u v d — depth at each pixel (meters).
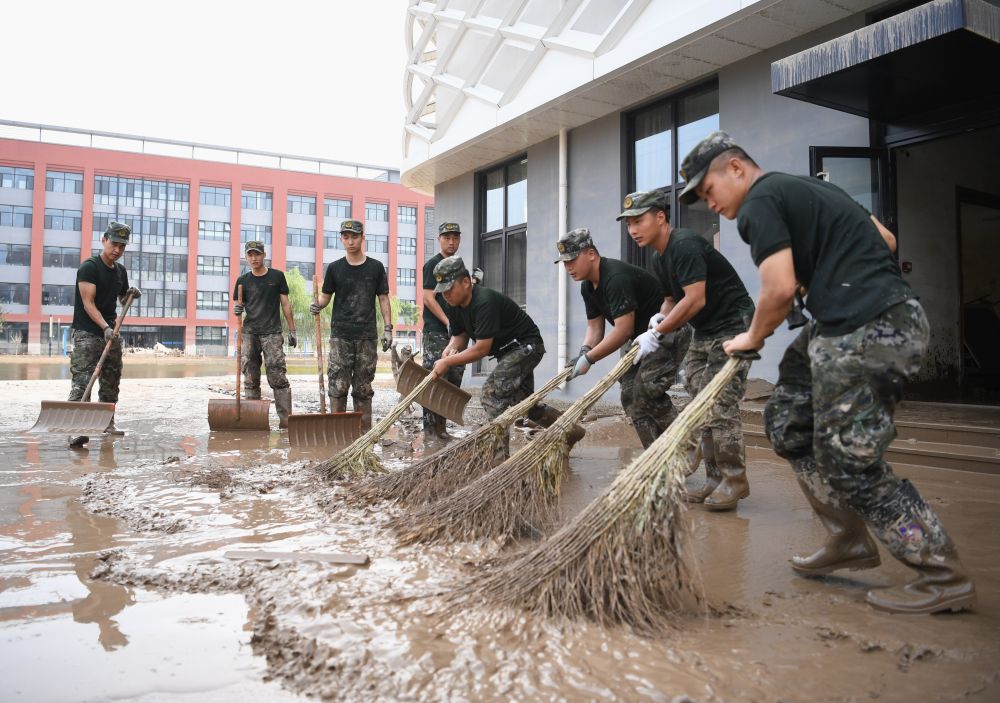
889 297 2.18
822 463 2.29
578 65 8.66
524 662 1.84
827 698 1.68
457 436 6.77
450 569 2.64
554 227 10.52
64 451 5.72
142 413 9.25
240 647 1.98
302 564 2.65
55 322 53.09
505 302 5.06
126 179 54.34
